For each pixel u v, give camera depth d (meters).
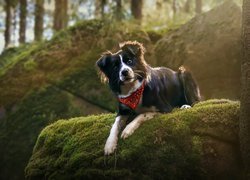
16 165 4.89
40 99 5.14
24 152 4.90
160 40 5.12
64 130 3.24
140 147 2.72
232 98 4.51
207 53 4.67
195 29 4.88
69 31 5.63
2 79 5.42
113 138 2.84
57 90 5.16
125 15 5.88
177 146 2.68
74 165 2.91
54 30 8.09
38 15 8.75
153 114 2.88
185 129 2.71
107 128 3.00
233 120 2.72
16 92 5.28
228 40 4.61
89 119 3.22
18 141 4.96
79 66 5.26
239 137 2.66
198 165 2.63
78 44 5.46
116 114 3.14
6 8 9.24
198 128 2.72
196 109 2.81
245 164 2.62
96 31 5.50
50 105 5.07
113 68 2.83
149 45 5.21
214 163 2.64
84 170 2.87
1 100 5.26
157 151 2.69
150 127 2.78
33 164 3.19
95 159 2.85
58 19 8.34
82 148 2.96
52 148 3.19
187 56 4.76
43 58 5.44
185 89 3.24
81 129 3.13
